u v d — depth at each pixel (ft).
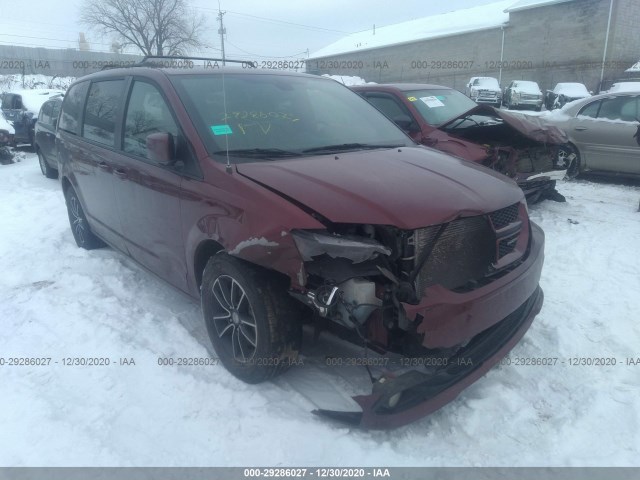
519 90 83.15
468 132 21.67
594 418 9.06
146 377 10.41
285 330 9.21
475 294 8.52
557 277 15.21
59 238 19.52
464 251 8.86
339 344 10.77
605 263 16.12
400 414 8.13
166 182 11.15
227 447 8.55
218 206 9.71
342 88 14.58
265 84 12.89
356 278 8.11
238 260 9.53
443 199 8.77
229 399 9.64
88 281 15.17
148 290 14.60
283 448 8.45
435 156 11.46
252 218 8.99
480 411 9.27
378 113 14.05
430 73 123.75
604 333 11.85
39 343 11.83
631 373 10.35
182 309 13.38
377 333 8.30
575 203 23.57
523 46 104.42
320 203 8.58
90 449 8.54
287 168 9.82
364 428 8.39
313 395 9.68
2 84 100.89
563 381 10.16
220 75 12.60
